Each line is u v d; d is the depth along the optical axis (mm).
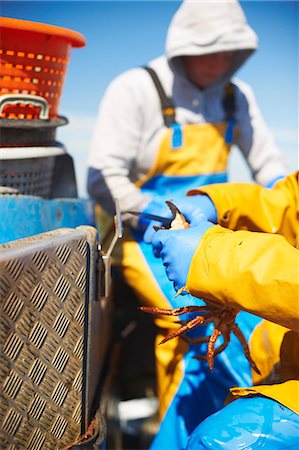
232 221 1486
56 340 1218
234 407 1295
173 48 2047
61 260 1204
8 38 1490
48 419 1229
